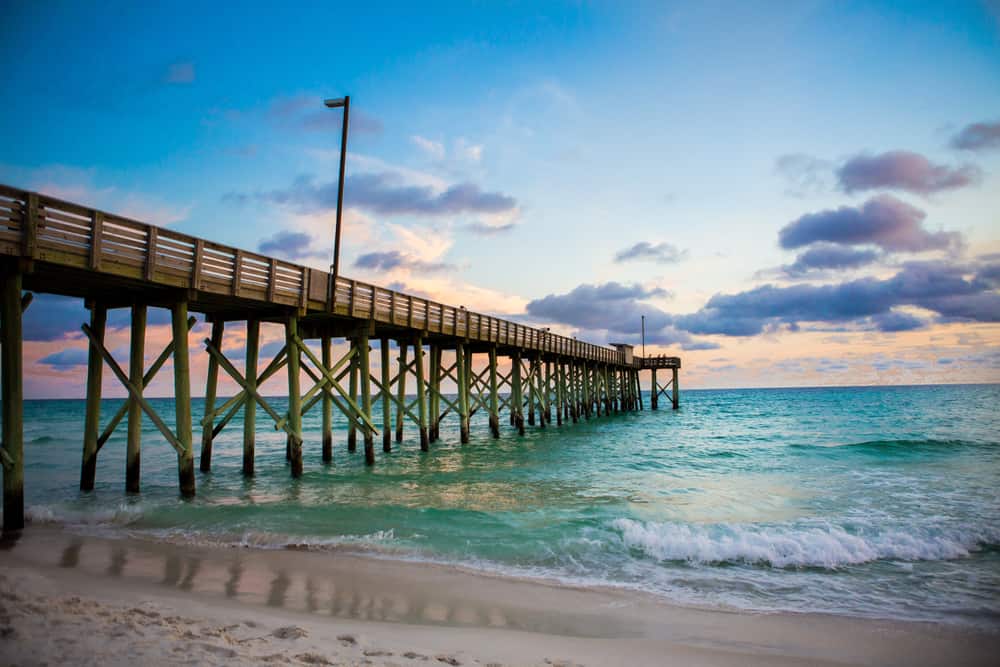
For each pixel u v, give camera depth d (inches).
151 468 730.8
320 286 602.2
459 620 241.0
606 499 515.8
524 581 299.4
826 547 356.2
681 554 348.8
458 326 877.2
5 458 375.6
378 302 701.9
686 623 246.8
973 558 347.6
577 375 1556.3
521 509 465.4
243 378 605.0
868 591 293.6
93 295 498.9
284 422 591.5
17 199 357.7
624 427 1482.5
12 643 166.2
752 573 321.1
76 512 442.6
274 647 181.3
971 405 2450.8
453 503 492.4
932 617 259.0
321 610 244.5
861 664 208.2
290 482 600.4
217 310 599.8
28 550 338.3
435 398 965.8
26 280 429.7
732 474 676.7
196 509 455.5
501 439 1103.0
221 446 1042.1
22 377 373.7
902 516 446.3
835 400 3540.8
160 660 160.1
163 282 441.4
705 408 2731.3
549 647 209.3
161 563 316.2
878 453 876.6
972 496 527.5
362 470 690.2
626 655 205.3
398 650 190.5
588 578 307.6
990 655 219.5
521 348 1119.6
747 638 231.0
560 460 802.8
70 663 153.9
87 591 249.6
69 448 1040.8
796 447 978.1
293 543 362.3
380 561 329.7
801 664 205.3
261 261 528.1
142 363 503.8
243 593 265.1
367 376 708.0
